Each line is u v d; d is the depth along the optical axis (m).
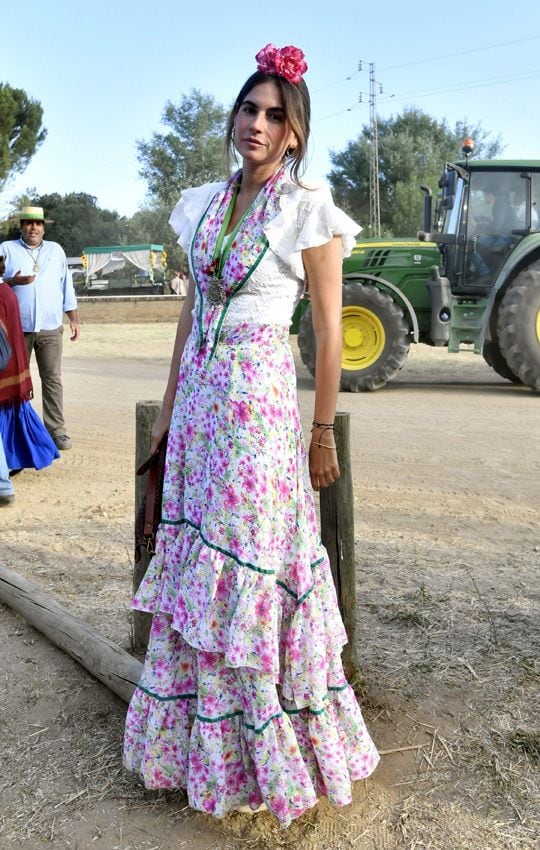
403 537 4.66
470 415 8.43
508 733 2.68
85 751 2.64
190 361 2.27
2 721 2.82
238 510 2.15
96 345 17.14
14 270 6.54
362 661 3.16
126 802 2.40
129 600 3.78
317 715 2.23
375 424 8.01
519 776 2.47
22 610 3.55
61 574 4.12
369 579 3.97
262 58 2.15
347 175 54.41
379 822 2.30
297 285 2.21
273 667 2.14
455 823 2.28
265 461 2.16
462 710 2.82
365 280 10.28
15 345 5.62
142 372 12.75
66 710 2.88
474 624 3.44
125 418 8.55
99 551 4.48
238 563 2.14
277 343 2.21
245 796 2.25
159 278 39.22
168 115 54.53
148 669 2.35
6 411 5.66
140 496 3.09
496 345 10.80
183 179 54.34
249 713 2.19
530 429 7.64
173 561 2.30
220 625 2.17
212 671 2.20
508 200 9.91
